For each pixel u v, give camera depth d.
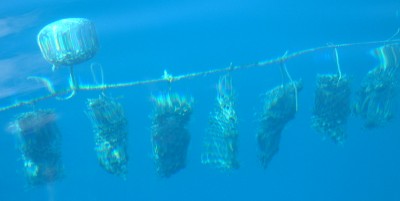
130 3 7.38
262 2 8.00
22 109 8.22
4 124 9.09
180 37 7.91
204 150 6.29
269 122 6.49
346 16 8.55
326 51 8.91
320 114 6.74
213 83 8.56
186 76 6.16
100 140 5.95
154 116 6.15
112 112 5.89
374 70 7.46
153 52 7.95
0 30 6.90
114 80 8.07
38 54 7.37
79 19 5.77
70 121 10.01
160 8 7.59
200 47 8.15
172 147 6.17
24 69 7.60
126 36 7.59
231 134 6.03
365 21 8.67
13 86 7.82
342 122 6.74
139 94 8.57
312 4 8.22
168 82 6.09
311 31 8.55
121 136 5.95
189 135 6.37
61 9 7.07
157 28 7.71
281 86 6.57
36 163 6.24
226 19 7.98
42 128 6.14
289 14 8.19
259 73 9.15
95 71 7.85
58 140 6.42
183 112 6.14
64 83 8.04
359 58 9.29
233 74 8.95
